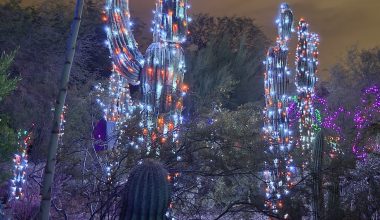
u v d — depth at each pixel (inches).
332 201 202.7
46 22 923.4
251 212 193.3
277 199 193.0
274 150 220.1
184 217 212.8
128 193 116.4
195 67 997.8
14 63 722.8
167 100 282.8
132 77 312.7
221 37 1259.8
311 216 217.3
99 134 261.4
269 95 350.0
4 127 237.5
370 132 249.6
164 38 305.4
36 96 690.2
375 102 625.3
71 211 210.4
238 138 205.5
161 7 312.2
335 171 206.1
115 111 358.3
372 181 204.7
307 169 217.5
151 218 114.2
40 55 800.9
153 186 115.4
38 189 279.7
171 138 211.0
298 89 453.7
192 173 199.3
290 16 364.2
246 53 1121.4
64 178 209.2
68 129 296.5
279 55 352.8
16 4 878.4
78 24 140.0
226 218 203.3
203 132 204.2
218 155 201.6
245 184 205.0
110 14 315.0
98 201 192.4
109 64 1024.9
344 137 406.3
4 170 255.6
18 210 259.0
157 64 297.3
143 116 255.0
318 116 518.0
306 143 390.3
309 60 454.3
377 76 1162.6
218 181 204.7
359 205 199.3
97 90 406.6
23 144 310.8
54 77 764.0
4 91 234.2
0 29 805.9
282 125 339.9
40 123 508.7
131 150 203.3
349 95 957.2
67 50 138.3
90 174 200.5
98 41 1036.5
